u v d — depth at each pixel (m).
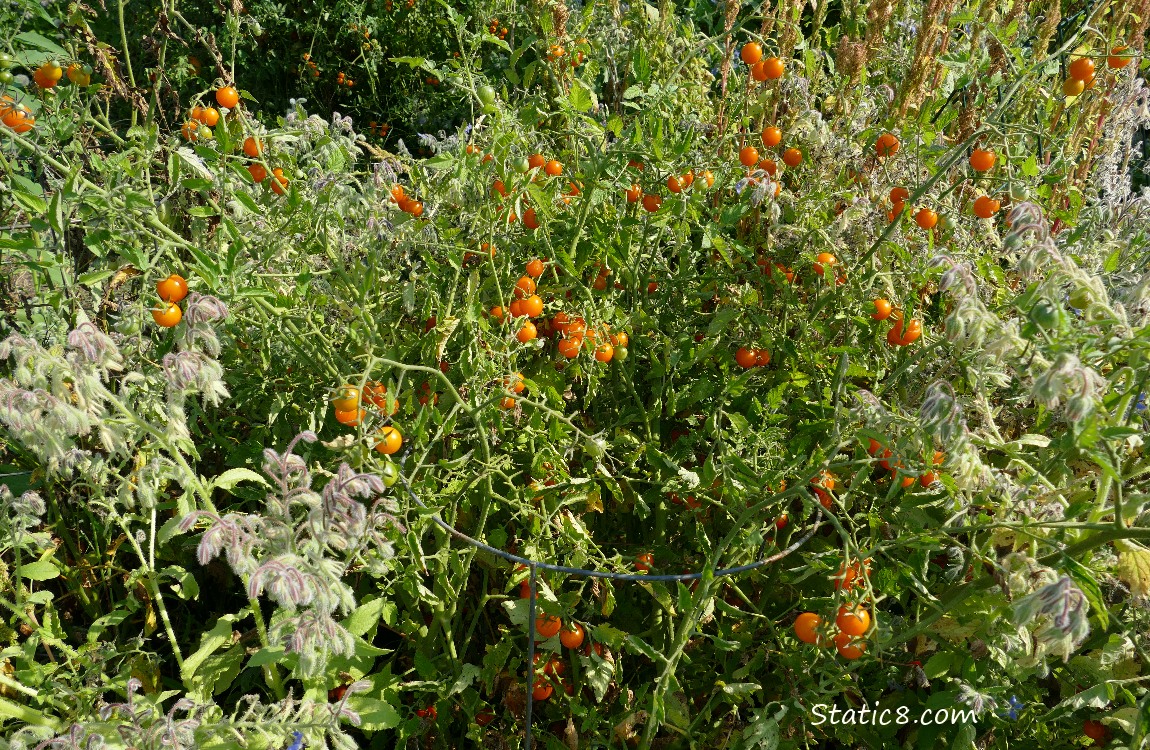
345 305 2.05
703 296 2.47
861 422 1.88
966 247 2.33
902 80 2.84
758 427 2.27
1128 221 2.47
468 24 5.32
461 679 2.01
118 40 5.45
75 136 2.20
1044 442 1.74
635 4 3.02
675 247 2.54
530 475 2.23
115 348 1.54
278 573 1.35
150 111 2.27
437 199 2.31
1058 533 1.72
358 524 1.49
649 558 2.25
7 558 2.36
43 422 1.51
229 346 2.34
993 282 2.26
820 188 2.46
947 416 1.52
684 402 2.39
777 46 2.67
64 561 2.35
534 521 2.09
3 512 1.94
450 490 2.04
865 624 1.69
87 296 2.61
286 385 2.40
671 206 2.28
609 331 2.34
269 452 1.50
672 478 2.27
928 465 1.67
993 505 1.74
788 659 2.02
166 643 2.35
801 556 2.13
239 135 2.14
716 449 2.29
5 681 1.79
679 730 2.02
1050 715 1.87
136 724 1.54
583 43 2.82
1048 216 2.62
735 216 2.27
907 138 2.43
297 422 2.38
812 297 2.53
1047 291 1.48
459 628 2.28
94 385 1.52
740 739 1.95
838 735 2.04
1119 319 1.43
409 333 2.33
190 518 1.51
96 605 2.28
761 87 2.73
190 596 1.98
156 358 2.19
